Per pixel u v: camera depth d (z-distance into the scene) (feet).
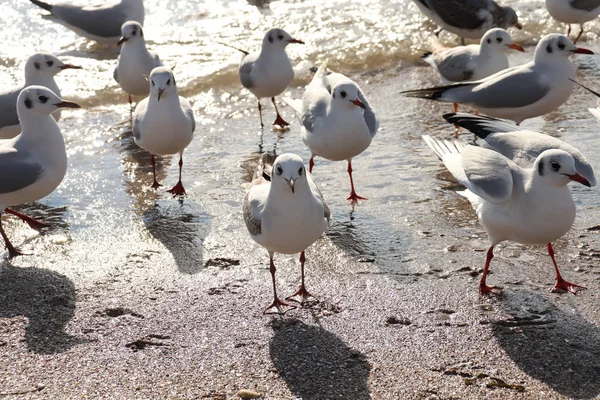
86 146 10.02
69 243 8.50
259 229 7.65
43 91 8.40
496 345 7.47
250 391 7.14
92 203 9.06
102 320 7.68
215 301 7.86
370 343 7.49
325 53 12.01
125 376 7.25
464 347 7.45
